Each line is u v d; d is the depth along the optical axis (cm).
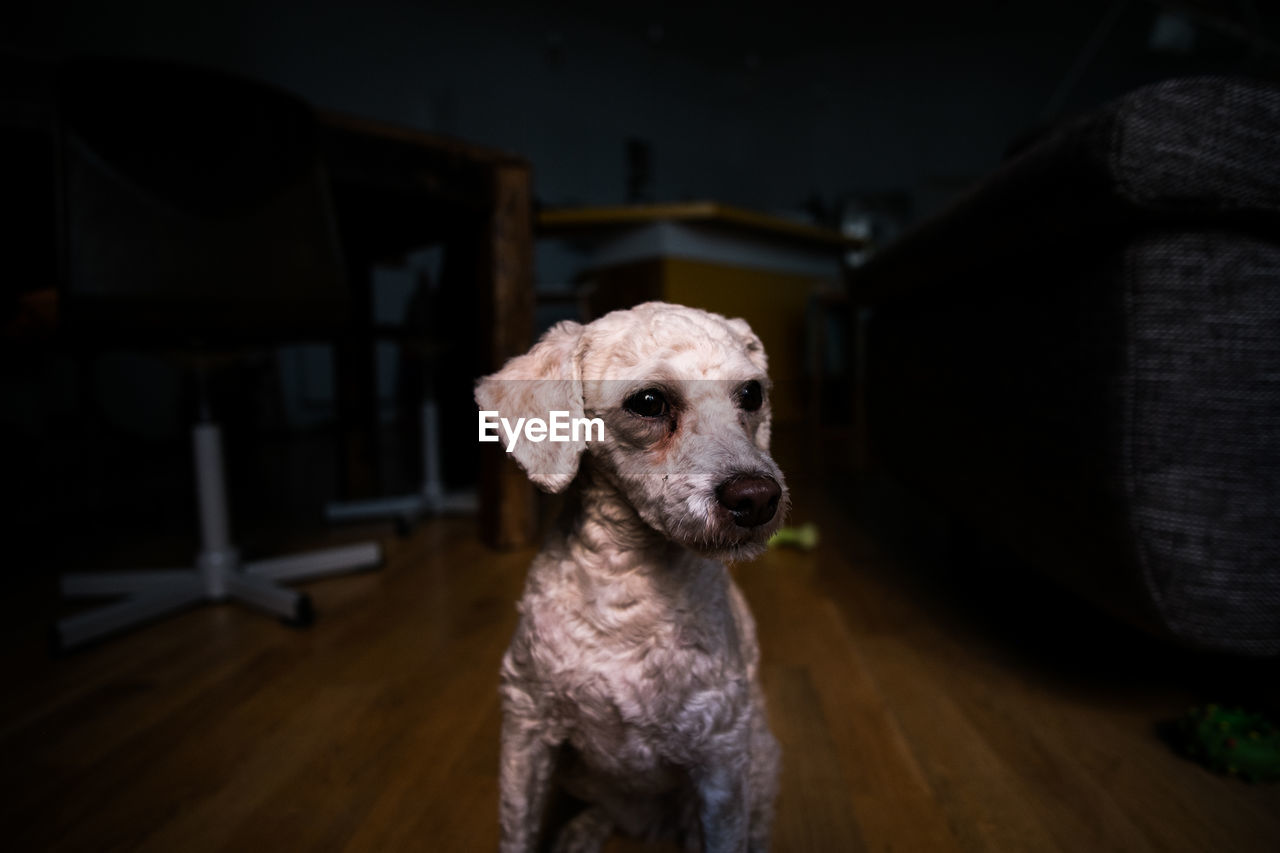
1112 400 47
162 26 229
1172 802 47
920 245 70
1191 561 46
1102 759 52
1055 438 53
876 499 150
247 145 76
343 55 288
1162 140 42
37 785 51
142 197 72
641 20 379
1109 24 332
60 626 71
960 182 380
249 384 256
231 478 178
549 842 46
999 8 218
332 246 83
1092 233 49
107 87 69
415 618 81
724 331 39
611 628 35
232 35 252
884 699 61
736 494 33
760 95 427
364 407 140
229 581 86
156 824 47
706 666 36
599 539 36
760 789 42
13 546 114
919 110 401
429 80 320
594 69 379
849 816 47
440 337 134
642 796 44
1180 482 46
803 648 71
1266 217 43
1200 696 60
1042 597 86
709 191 428
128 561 106
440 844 45
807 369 151
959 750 53
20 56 69
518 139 351
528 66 355
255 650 73
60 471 188
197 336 78
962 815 47
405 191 96
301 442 251
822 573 97
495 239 107
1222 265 44
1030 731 56
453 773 52
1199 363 45
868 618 80
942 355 77
